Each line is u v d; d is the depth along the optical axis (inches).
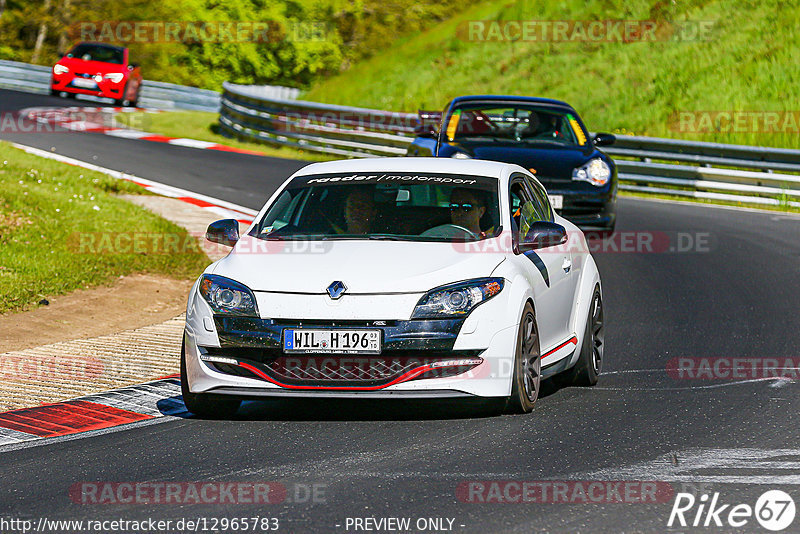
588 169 1857.8
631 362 1227.9
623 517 658.8
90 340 1330.0
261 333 898.7
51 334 1354.6
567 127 1989.4
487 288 916.6
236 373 909.2
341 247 966.4
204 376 914.7
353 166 1114.1
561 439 859.4
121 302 1558.8
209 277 946.7
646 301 1603.1
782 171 2775.6
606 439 859.4
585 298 1122.0
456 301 901.8
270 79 6141.7
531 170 1831.9
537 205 1140.5
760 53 3905.0
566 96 4106.8
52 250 1784.0
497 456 805.9
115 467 788.6
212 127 4094.5
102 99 4589.1
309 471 767.7
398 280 906.7
